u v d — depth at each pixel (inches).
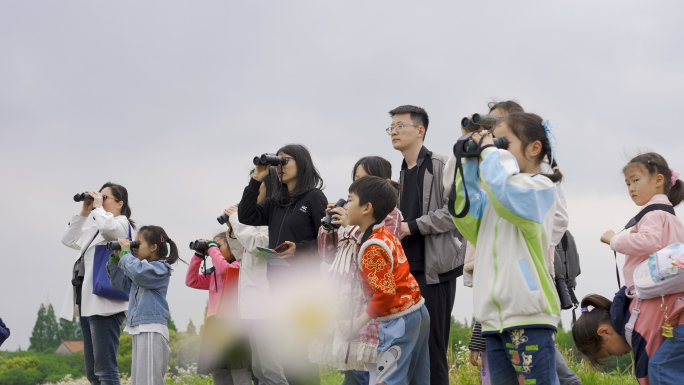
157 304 257.9
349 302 176.4
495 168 137.3
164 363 257.3
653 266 160.2
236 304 256.2
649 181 179.3
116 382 277.7
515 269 137.6
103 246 279.1
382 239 164.4
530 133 146.4
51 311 1440.7
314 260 215.3
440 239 206.7
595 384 245.1
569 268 204.2
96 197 289.1
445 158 218.4
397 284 165.9
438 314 206.2
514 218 136.8
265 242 236.2
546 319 136.7
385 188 170.2
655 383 160.2
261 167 225.9
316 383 223.1
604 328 175.9
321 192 225.6
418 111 223.3
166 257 275.1
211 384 353.1
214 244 268.7
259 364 235.0
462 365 268.1
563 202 181.3
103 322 275.7
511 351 138.2
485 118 146.4
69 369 928.3
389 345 163.3
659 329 162.2
